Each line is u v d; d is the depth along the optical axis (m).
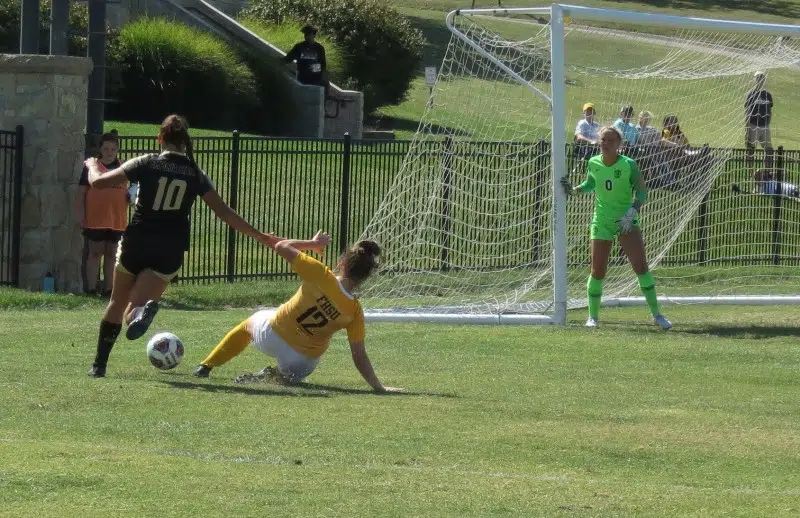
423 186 46.91
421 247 46.47
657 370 29.39
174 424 20.33
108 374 25.95
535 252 48.84
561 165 38.03
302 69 84.88
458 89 65.56
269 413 21.58
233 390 23.89
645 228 46.22
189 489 16.12
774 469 18.84
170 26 79.69
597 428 21.52
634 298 43.34
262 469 17.44
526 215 50.06
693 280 52.50
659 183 46.25
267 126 83.31
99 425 20.06
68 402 21.94
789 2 169.62
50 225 45.59
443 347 32.91
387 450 19.06
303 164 57.31
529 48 48.22
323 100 83.19
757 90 51.22
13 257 44.94
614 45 83.62
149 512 15.05
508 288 45.62
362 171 55.22
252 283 49.28
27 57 44.75
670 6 161.75
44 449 18.08
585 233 50.53
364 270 24.73
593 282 37.59
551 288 43.56
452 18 40.06
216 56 79.19
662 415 23.17
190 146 24.41
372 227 45.41
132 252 24.19
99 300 43.09
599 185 37.03
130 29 78.12
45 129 45.12
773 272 54.16
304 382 25.92
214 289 47.06
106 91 76.81
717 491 17.23
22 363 27.92
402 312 39.06
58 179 45.56
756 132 54.62
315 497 15.98
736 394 26.16
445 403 23.56
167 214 24.16
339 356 31.06
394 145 56.19
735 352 32.25
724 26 39.06
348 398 23.62
